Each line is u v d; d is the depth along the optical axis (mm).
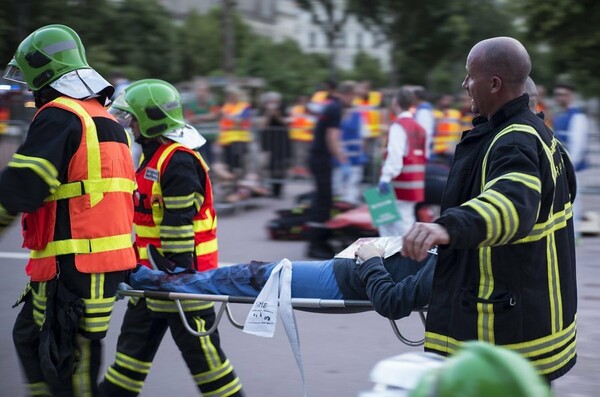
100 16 25391
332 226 8961
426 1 23438
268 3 52625
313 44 60031
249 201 13406
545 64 25953
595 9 18812
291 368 5426
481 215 2615
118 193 3537
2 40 21906
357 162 11672
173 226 3992
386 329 6352
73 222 3438
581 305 7059
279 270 3721
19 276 8023
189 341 4027
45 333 3439
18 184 3291
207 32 33719
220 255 9219
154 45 27422
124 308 6898
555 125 9984
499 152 2820
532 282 2898
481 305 2891
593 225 10680
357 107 13062
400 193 7988
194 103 13398
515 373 1348
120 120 4281
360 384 5113
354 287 3637
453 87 36156
